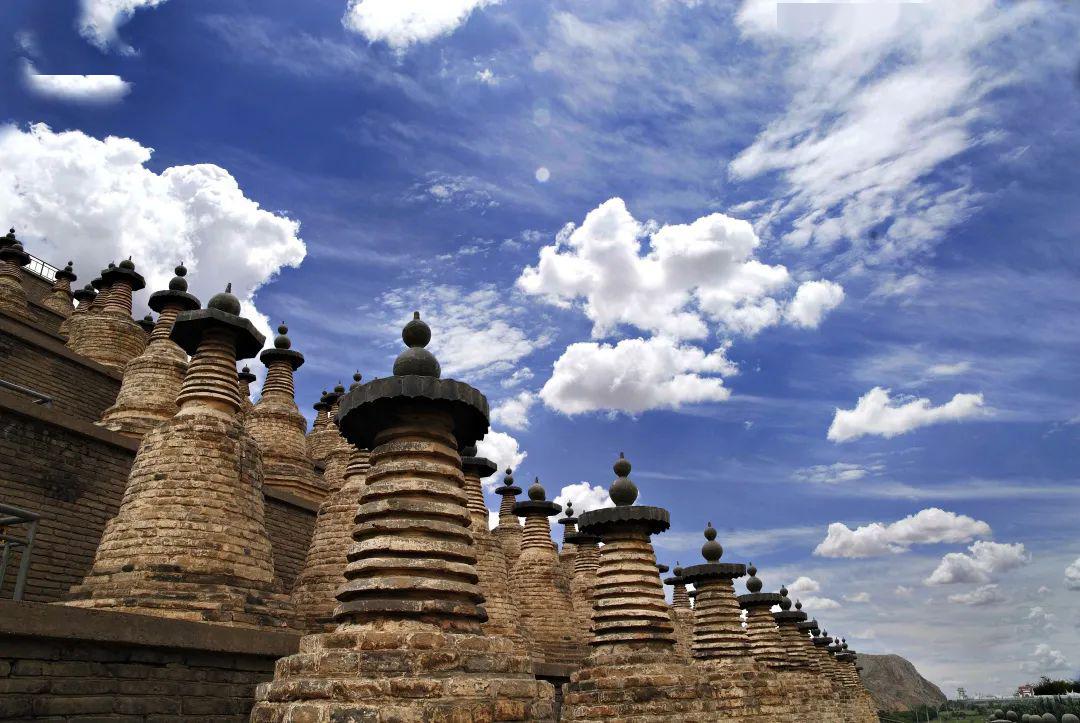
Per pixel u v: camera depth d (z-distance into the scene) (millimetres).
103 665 13695
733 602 20703
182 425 19750
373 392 11500
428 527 10875
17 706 12234
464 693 9453
